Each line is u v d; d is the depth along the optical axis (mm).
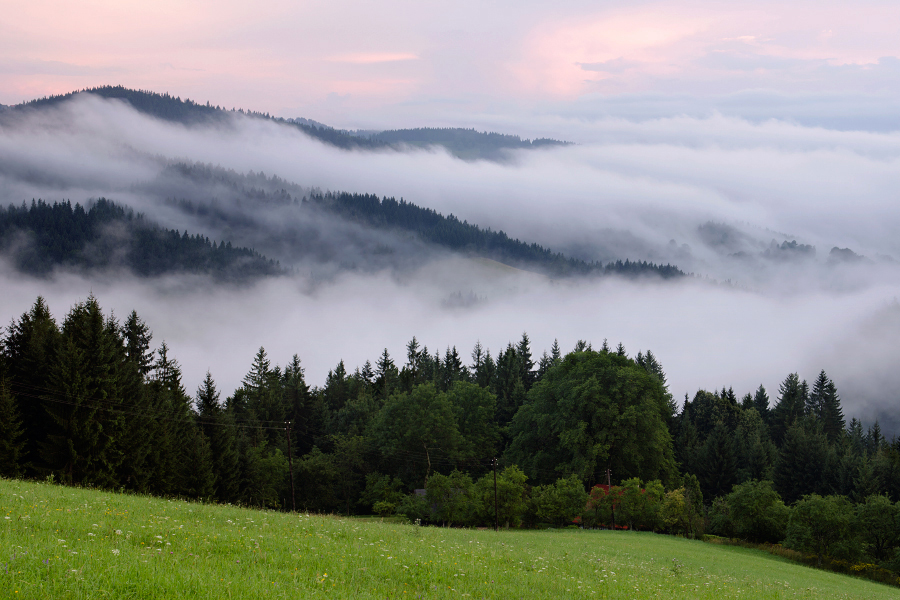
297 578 12312
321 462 84625
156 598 9508
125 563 10812
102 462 46938
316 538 17797
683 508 66750
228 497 65312
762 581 30891
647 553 41000
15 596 8617
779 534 66188
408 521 69125
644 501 67625
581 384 80938
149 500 23453
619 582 18812
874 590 41031
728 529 70812
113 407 48406
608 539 51281
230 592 10141
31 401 47344
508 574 16703
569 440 77625
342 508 88375
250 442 88688
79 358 47156
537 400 88375
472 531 40188
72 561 10477
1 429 42688
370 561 15227
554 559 22312
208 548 13930
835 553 58438
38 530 13273
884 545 61031
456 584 14375
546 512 66938
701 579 24859
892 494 88188
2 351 48844
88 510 17219
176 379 70188
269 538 16375
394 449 88812
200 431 63094
